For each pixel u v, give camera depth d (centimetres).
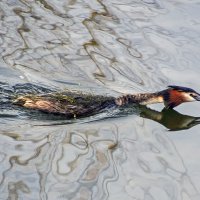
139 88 1493
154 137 1301
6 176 1088
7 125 1266
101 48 1672
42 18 1816
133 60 1619
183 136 1315
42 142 1212
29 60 1583
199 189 1113
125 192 1080
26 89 1427
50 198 1038
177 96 1432
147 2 1984
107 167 1156
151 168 1171
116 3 1964
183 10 1919
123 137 1280
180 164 1195
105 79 1527
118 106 1407
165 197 1079
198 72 1574
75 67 1571
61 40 1698
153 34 1761
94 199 1051
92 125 1313
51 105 1345
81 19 1830
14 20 1791
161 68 1588
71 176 1112
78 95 1409
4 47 1636
